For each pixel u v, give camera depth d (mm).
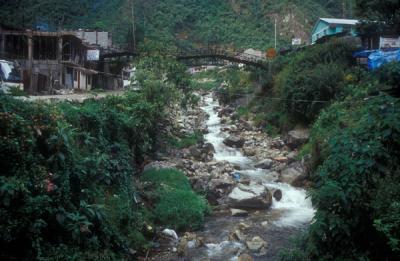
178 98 22859
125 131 15336
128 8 62188
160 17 63812
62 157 8664
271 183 17391
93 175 9656
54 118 9602
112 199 10773
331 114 18656
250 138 26234
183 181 15719
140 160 17172
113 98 17234
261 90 32875
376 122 7914
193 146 21375
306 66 26938
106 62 37531
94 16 58406
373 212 6902
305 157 18500
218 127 29703
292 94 24672
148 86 20812
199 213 12984
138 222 11234
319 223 7230
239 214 13953
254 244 10914
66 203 8211
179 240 11469
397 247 6145
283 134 25812
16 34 28484
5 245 7027
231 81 39219
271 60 35188
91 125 12805
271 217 13680
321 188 7559
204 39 60594
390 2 22031
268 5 68625
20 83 25156
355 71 23922
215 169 18438
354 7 26609
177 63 27391
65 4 55469
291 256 8094
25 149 8062
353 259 6984
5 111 8375
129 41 46562
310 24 63125
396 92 9227
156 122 19469
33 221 7191
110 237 9195
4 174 7480
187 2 70938
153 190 14125
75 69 32031
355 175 7230
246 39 61031
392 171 7254
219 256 10359
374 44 27156
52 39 29812
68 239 7953
